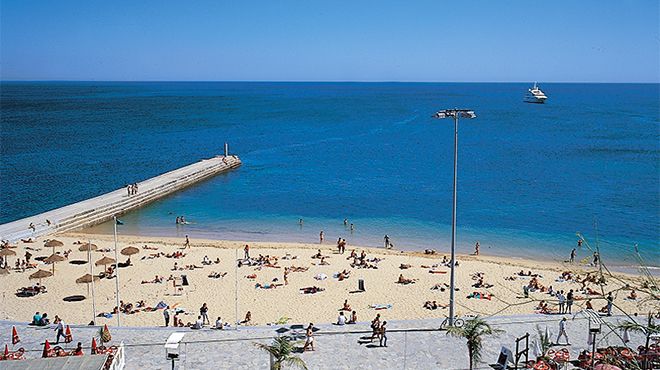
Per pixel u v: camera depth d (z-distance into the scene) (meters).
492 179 88.31
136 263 47.31
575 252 53.62
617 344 27.84
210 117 199.38
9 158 108.50
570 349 27.64
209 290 41.12
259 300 39.22
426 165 101.81
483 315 35.84
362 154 115.62
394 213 68.81
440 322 31.20
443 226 63.00
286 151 120.56
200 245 53.94
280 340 24.00
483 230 61.16
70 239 54.84
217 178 91.88
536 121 182.38
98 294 40.19
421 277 44.28
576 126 166.25
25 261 46.69
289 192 80.81
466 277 44.34
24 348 28.30
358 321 34.62
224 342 28.73
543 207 70.81
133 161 106.44
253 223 64.88
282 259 49.16
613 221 64.31
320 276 43.72
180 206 72.88
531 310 37.12
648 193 78.06
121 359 25.88
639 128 160.50
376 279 43.81
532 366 25.16
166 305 37.53
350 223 64.50
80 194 78.88
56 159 107.75
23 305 38.00
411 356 27.39
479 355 24.69
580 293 40.69
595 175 91.00
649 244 56.03
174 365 26.36
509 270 46.38
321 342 28.89
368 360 27.03
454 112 29.44
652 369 22.58
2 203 73.25
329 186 84.50
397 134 149.38
